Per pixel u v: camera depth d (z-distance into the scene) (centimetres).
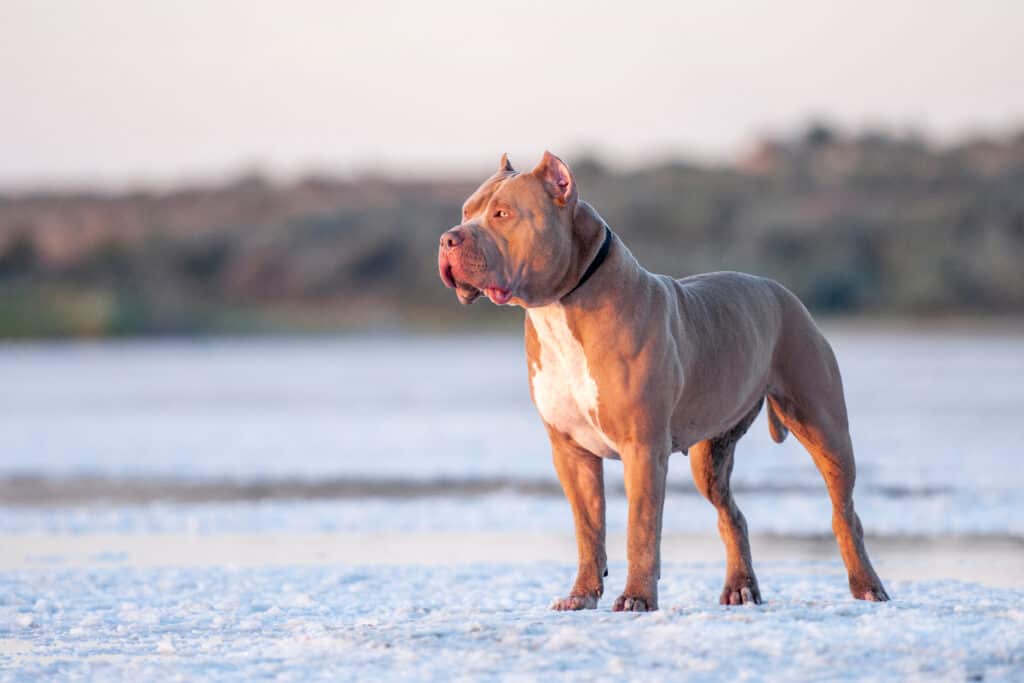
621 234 10981
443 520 1496
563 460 908
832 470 962
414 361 5150
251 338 7950
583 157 12706
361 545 1330
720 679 664
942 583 1038
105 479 1933
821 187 11694
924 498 1597
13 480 1928
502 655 725
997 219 10519
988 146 12294
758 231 10600
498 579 1102
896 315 9425
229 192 14012
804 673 670
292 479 1903
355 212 12169
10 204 13625
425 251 11150
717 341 903
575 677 675
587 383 855
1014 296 9569
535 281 844
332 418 2852
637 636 751
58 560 1248
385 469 2002
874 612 827
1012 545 1270
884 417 2669
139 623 919
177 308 8662
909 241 10281
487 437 2428
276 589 1064
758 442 2294
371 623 851
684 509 1557
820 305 9712
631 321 849
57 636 874
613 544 1348
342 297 10819
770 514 1497
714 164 12725
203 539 1384
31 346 7150
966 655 698
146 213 13425
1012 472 1828
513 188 848
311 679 692
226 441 2438
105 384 4112
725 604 940
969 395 3180
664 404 852
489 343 6744
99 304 8350
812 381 957
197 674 716
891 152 12375
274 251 11412
